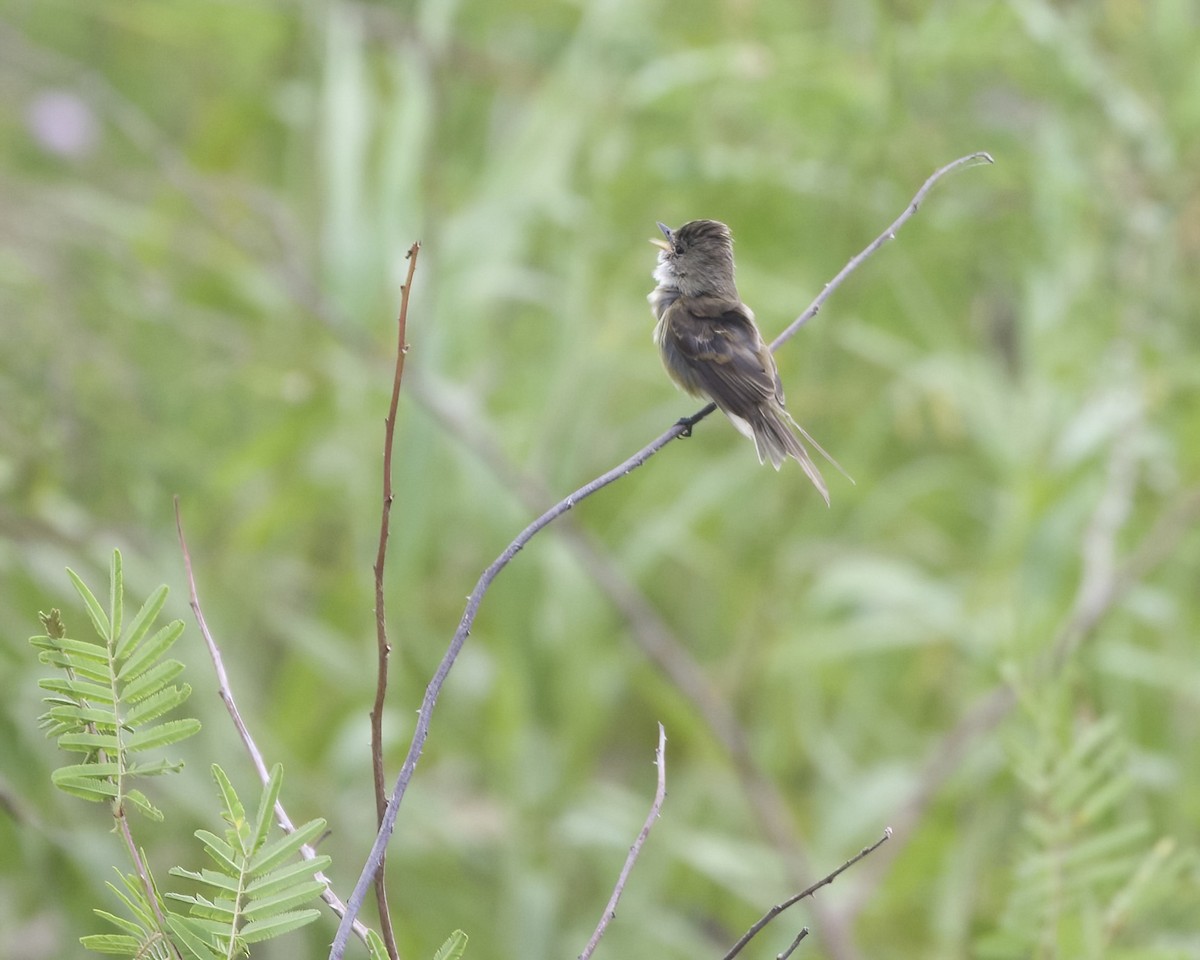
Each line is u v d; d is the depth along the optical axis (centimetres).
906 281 1290
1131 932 790
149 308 1161
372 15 1299
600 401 1157
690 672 1084
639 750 1312
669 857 1114
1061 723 663
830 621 1266
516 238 1170
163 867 977
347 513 1232
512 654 1088
